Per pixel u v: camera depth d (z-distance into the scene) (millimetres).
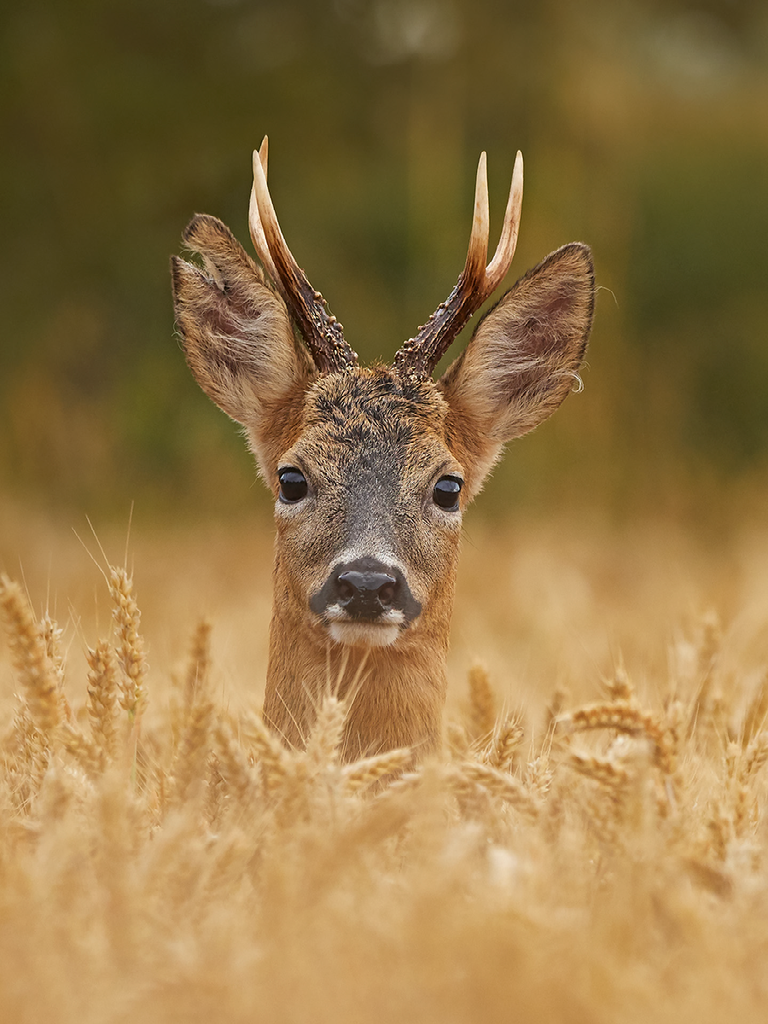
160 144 32969
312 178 34594
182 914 5133
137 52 33562
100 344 32906
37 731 7281
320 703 8414
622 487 28750
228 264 9758
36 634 6699
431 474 9156
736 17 38188
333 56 35031
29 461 30062
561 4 34625
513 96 34062
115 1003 4469
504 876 5570
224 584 19469
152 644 13602
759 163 36406
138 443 30859
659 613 16484
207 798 6777
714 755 8422
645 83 37531
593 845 6117
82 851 5426
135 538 24891
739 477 31406
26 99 32406
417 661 8719
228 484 29547
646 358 33312
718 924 5309
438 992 4535
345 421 9250
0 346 31938
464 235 32469
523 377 10344
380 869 5852
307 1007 4469
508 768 7766
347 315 32469
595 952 4824
